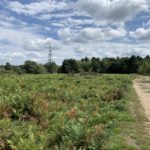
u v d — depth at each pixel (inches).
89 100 827.4
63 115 538.6
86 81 1557.6
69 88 1127.0
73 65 4739.2
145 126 517.7
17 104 550.6
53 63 4722.0
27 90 961.5
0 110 522.0
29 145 333.4
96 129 400.8
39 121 497.7
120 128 486.0
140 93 1176.2
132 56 5477.4
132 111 673.0
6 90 908.6
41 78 1759.4
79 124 419.2
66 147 349.4
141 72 4087.1
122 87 1252.5
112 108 663.8
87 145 355.6
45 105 585.6
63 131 395.2
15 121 471.2
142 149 385.1
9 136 364.8
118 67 5492.1
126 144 394.9
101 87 1237.1
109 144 372.8
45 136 396.5
